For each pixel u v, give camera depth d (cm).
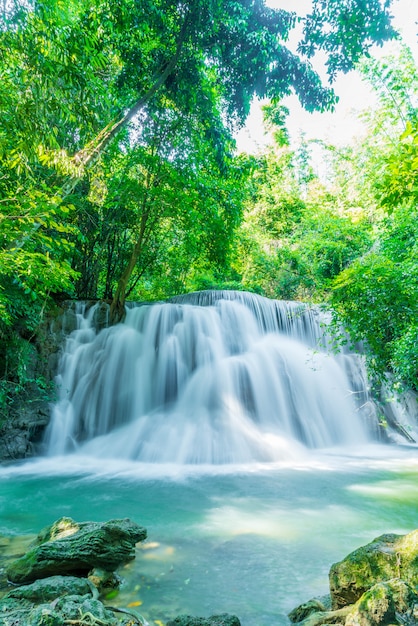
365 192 2106
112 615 272
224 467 879
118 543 388
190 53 988
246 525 505
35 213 523
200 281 2414
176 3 880
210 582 350
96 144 757
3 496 663
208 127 1166
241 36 938
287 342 1503
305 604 292
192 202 1244
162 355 1301
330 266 2322
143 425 1091
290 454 986
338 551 420
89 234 1523
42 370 1163
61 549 351
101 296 1945
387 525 505
